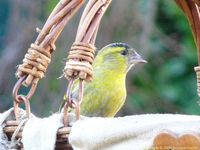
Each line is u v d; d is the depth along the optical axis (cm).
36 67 766
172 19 1914
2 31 1911
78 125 706
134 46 1781
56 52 1767
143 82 1850
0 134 741
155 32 1864
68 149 717
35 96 1770
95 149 689
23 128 734
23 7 1831
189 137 625
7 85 1802
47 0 1798
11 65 1812
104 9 774
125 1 1781
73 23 1756
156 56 1862
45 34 773
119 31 1781
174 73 1869
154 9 1797
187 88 1858
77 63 744
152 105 1838
